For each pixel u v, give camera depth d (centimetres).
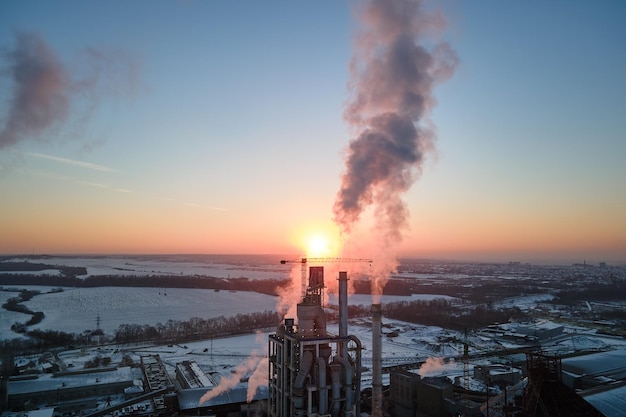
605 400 10475
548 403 7325
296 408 7456
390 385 13000
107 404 14150
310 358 7612
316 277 8319
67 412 13550
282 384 8056
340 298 8250
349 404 7625
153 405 13350
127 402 13375
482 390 13850
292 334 8075
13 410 13588
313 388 7431
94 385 14975
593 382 13600
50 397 14362
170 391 14250
